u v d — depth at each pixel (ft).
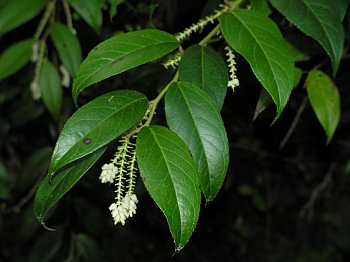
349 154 3.56
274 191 4.04
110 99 0.95
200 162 0.95
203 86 1.07
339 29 1.14
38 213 1.00
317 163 3.76
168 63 1.15
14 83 2.50
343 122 2.71
